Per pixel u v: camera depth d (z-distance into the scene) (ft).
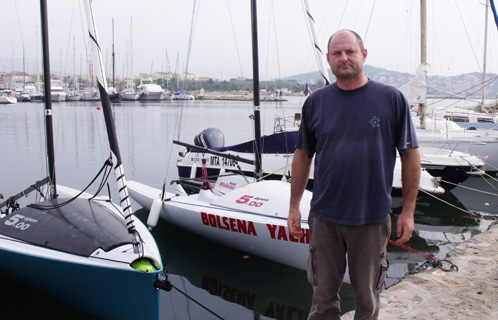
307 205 20.25
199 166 40.40
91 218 17.44
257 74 25.34
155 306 15.20
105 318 16.29
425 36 45.09
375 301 8.43
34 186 20.76
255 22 25.11
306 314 17.81
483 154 43.39
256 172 25.85
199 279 20.81
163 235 25.96
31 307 17.19
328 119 8.11
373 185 8.00
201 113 153.99
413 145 7.93
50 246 16.19
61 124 99.25
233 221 21.85
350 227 8.12
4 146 64.08
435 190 32.04
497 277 15.51
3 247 15.97
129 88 259.19
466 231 29.12
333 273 8.54
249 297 19.16
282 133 36.24
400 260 23.76
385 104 7.87
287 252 20.70
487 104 68.39
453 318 12.60
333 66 7.89
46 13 20.06
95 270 15.07
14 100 195.72
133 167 50.42
